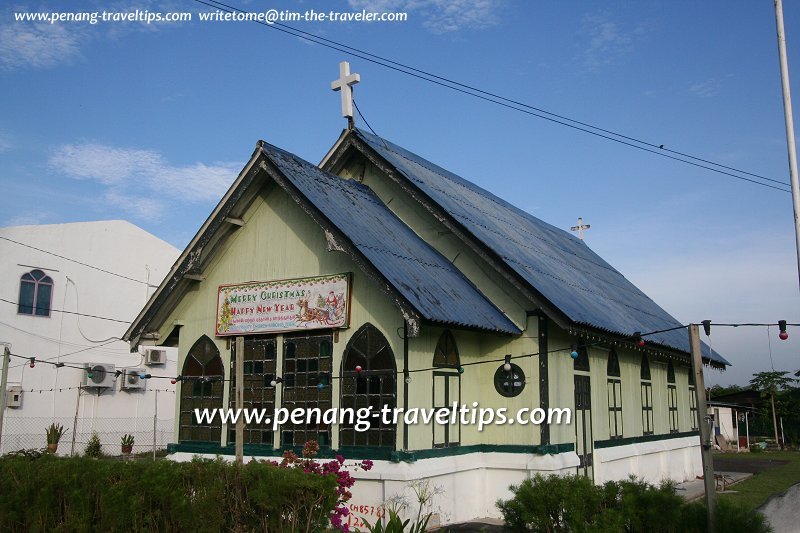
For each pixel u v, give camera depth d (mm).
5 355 22625
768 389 51188
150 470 12172
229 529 11727
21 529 13023
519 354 16969
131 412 33500
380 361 15594
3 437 29344
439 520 15305
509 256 18125
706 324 11773
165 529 11930
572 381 18000
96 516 12531
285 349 17234
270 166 16875
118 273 33844
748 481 25406
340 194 17953
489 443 17031
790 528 13445
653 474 23094
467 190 23531
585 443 18422
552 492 11070
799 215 14797
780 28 15508
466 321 15312
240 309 17984
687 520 10445
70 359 31812
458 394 16609
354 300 16250
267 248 17859
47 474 12969
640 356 23281
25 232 31219
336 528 12344
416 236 18812
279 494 11398
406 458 14797
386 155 19750
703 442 10969
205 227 17953
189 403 18688
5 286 30328
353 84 20406
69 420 31359
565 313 16266
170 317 19234
